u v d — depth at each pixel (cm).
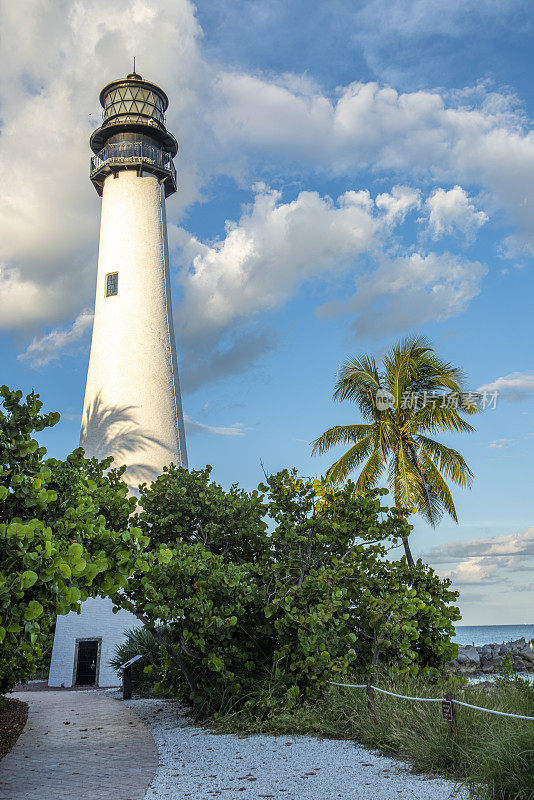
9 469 685
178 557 1109
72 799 644
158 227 2659
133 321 2478
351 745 846
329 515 1294
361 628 1195
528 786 562
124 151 2647
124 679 1622
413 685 1009
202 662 1117
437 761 690
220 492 1385
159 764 803
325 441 2162
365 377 2155
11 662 1103
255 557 1393
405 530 1294
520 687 921
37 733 1062
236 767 767
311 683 1063
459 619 1220
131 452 2338
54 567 587
